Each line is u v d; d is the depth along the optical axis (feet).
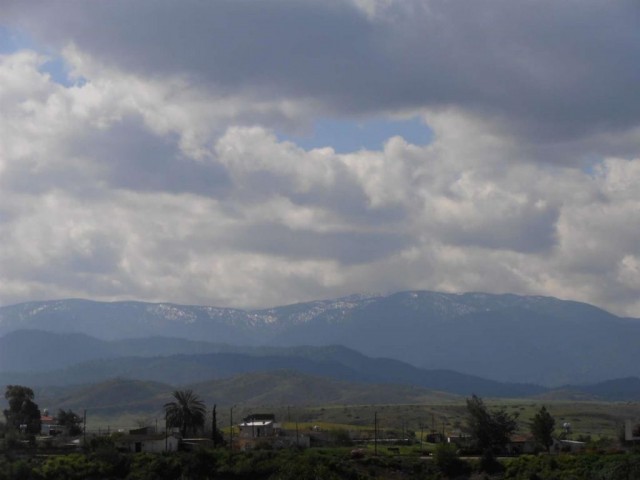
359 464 583.17
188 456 579.48
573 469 546.67
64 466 546.67
